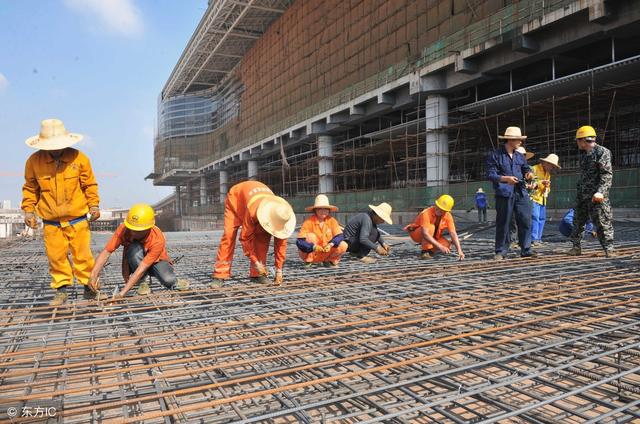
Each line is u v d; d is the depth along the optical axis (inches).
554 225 545.6
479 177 1031.6
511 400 92.0
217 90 2426.2
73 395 95.1
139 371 110.7
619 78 634.2
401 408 85.0
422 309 155.2
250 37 1782.7
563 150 812.6
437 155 861.2
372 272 229.5
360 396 89.5
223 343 118.9
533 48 668.1
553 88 684.7
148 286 190.9
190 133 2596.0
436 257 286.4
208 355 109.1
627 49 668.7
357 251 282.4
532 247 315.9
